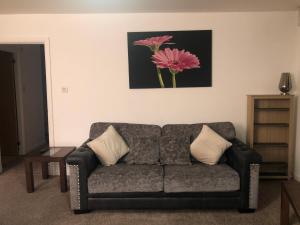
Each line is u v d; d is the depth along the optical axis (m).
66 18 3.63
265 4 3.29
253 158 2.67
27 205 2.99
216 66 3.70
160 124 3.78
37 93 5.79
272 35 3.66
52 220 2.67
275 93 3.76
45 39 3.65
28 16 3.63
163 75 3.68
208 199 2.75
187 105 3.75
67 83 3.73
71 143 3.83
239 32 3.65
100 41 3.66
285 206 2.48
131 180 2.73
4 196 3.22
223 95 3.74
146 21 3.62
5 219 2.69
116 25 3.63
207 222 2.60
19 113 5.09
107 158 3.08
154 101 3.74
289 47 3.69
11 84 4.96
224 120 3.78
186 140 3.22
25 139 5.23
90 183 2.74
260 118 3.77
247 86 3.74
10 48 4.88
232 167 2.97
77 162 2.72
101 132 3.41
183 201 2.76
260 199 3.07
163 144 3.21
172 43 3.63
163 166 3.07
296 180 3.63
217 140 3.13
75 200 2.76
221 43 3.66
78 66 3.71
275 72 3.72
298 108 3.63
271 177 3.62
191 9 3.47
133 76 3.69
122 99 3.75
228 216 2.72
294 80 3.72
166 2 3.14
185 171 2.83
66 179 3.36
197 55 3.65
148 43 3.63
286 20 3.64
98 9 3.41
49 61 3.70
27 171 3.29
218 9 3.49
